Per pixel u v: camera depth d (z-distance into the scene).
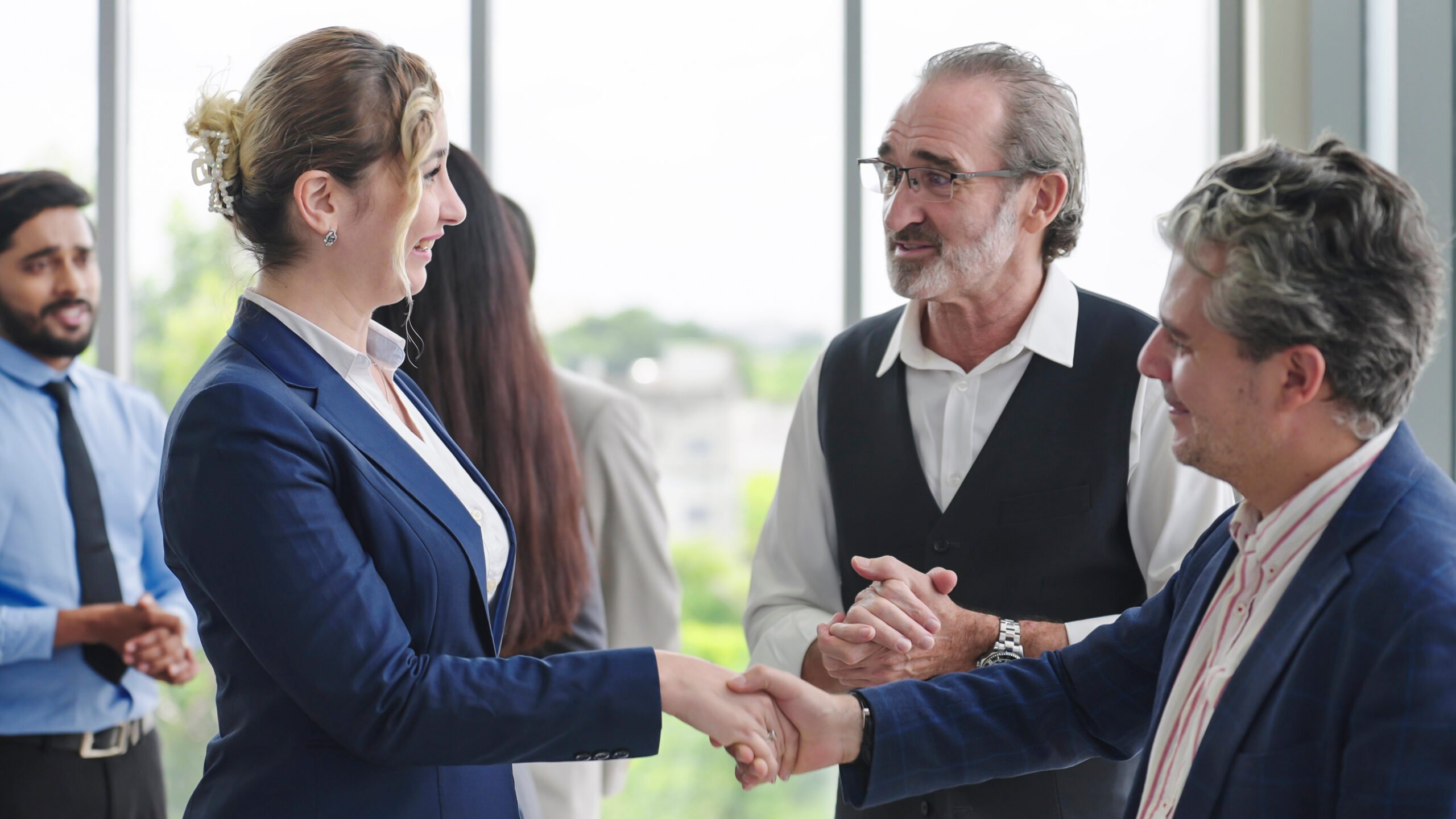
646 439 2.48
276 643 1.20
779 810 3.44
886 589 1.70
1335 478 1.06
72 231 2.55
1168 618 1.40
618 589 2.41
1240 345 1.05
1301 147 2.93
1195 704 1.15
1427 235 1.03
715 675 1.46
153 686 2.59
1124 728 1.44
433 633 1.33
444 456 1.48
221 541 1.19
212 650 1.31
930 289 1.80
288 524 1.20
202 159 1.34
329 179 1.30
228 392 1.23
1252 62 2.96
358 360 1.36
